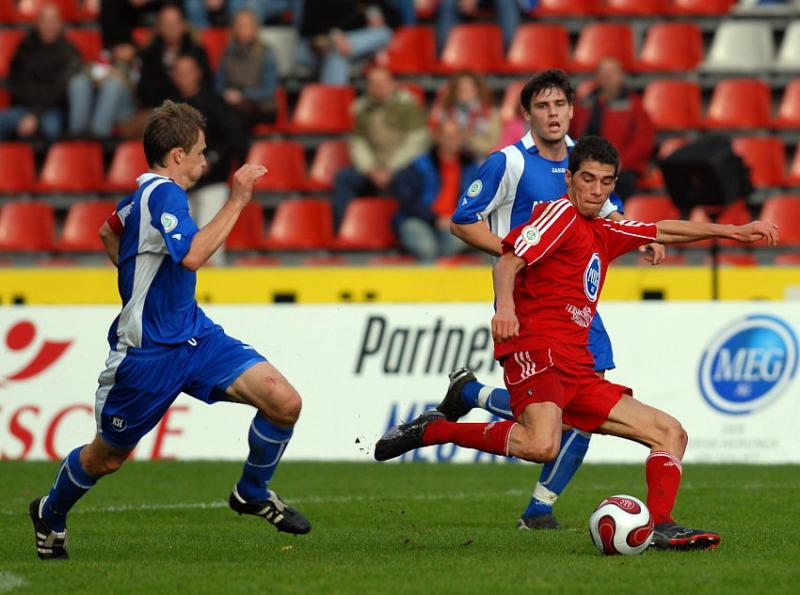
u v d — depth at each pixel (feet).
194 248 67.21
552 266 71.87
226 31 202.28
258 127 193.47
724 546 74.49
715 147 138.10
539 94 83.71
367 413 133.59
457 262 166.81
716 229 74.54
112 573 66.54
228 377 71.00
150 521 92.68
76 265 181.47
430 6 209.56
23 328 136.56
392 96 172.55
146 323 69.72
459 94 167.94
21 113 192.75
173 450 135.33
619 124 162.30
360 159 173.99
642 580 62.49
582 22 208.13
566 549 74.69
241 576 65.05
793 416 130.41
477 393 82.02
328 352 134.31
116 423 70.38
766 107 193.88
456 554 73.20
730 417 130.82
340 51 194.49
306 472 123.44
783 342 130.72
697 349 131.54
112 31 196.24
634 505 70.79
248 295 152.56
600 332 84.84
